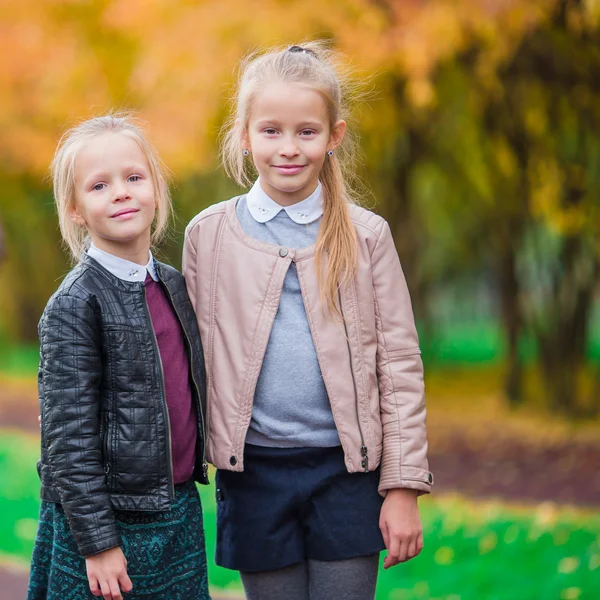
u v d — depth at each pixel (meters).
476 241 20.94
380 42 10.85
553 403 17.97
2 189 23.94
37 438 18.22
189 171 13.78
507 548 8.94
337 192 4.44
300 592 4.48
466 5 10.64
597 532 9.23
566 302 17.52
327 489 4.34
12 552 9.42
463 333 36.84
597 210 15.75
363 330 4.38
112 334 4.06
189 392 4.27
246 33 11.30
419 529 4.38
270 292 4.34
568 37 12.27
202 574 4.27
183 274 4.55
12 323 34.84
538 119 14.86
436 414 18.98
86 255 4.20
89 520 3.90
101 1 13.16
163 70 11.95
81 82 13.72
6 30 13.87
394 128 14.55
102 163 4.12
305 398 4.31
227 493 4.48
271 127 4.26
